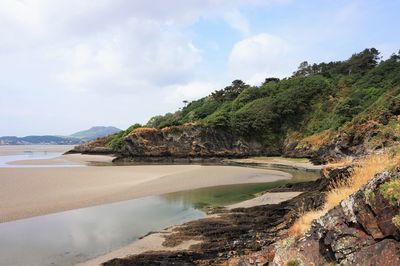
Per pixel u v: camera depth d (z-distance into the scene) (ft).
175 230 56.24
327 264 20.07
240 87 370.53
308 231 23.31
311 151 212.43
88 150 327.67
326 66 386.11
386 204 17.40
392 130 37.70
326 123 244.63
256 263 27.40
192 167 181.68
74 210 72.54
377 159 29.45
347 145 153.38
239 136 263.49
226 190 101.55
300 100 278.46
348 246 18.72
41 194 87.81
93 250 47.21
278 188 97.19
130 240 51.65
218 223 59.36
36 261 43.29
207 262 38.75
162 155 249.75
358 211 18.89
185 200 84.94
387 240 17.15
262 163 210.18
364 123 149.48
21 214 68.03
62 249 47.75
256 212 66.28
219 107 344.08
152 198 87.56
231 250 42.52
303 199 58.80
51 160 245.65
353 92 260.21
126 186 105.50
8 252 46.65
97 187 101.91
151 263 39.86
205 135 257.55
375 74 271.28
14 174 130.11
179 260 40.52
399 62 274.57
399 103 129.18
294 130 268.00
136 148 246.88
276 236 44.42
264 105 283.38
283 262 22.97
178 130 257.55
